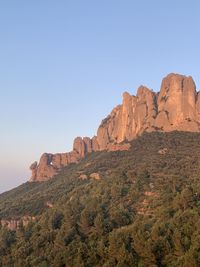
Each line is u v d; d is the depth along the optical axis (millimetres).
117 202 120688
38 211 148125
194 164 149375
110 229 104938
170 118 194875
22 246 110688
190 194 104688
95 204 119125
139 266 87875
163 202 111500
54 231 110250
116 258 90750
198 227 88125
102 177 155750
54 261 97500
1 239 120250
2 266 109750
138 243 90125
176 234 88000
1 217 151250
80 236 105375
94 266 93875
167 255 87750
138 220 104312
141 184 128500
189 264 80062
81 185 157500
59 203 138000
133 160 169250
